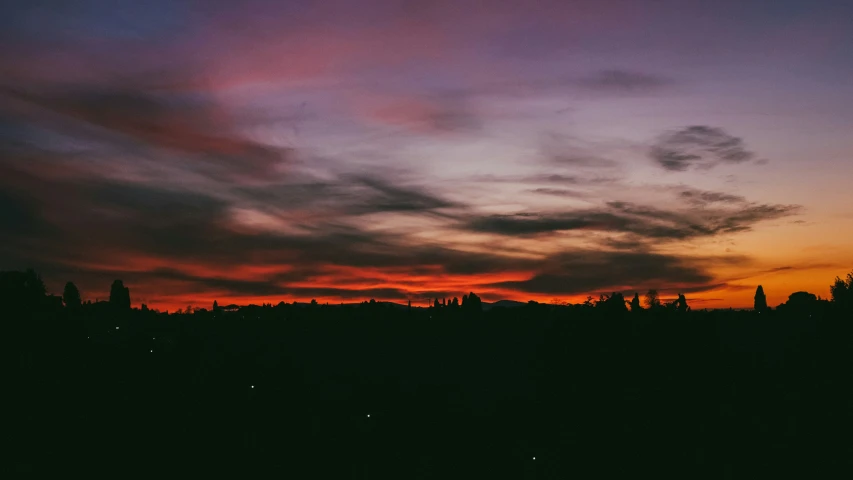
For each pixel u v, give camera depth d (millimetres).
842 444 23859
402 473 31609
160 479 26359
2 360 32906
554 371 36094
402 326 60594
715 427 28219
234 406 37344
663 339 33688
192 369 41250
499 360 48156
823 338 27531
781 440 25781
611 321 35875
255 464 30406
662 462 27875
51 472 24547
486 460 32406
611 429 30906
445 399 41406
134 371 38031
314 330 60156
